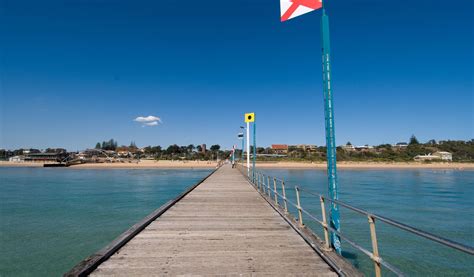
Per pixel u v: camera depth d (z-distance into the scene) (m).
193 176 53.44
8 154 155.88
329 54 5.47
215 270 4.58
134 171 72.44
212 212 9.57
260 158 109.38
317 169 77.81
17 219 16.06
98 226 14.45
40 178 49.09
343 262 4.59
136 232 6.77
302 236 6.48
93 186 34.91
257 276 4.36
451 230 13.48
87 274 4.38
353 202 21.42
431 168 87.31
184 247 5.76
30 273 9.01
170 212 9.54
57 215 17.14
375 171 71.88
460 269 8.88
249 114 26.00
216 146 133.00
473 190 29.56
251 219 8.49
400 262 9.39
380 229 13.27
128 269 4.60
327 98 5.40
